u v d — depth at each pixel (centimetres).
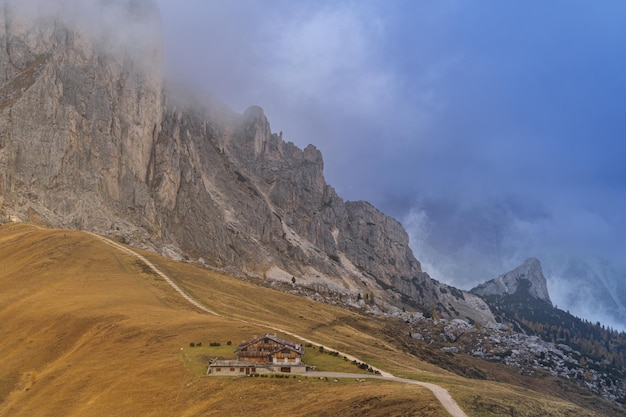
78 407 11356
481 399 9269
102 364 12912
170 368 11781
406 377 12025
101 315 15738
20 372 13738
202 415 9862
